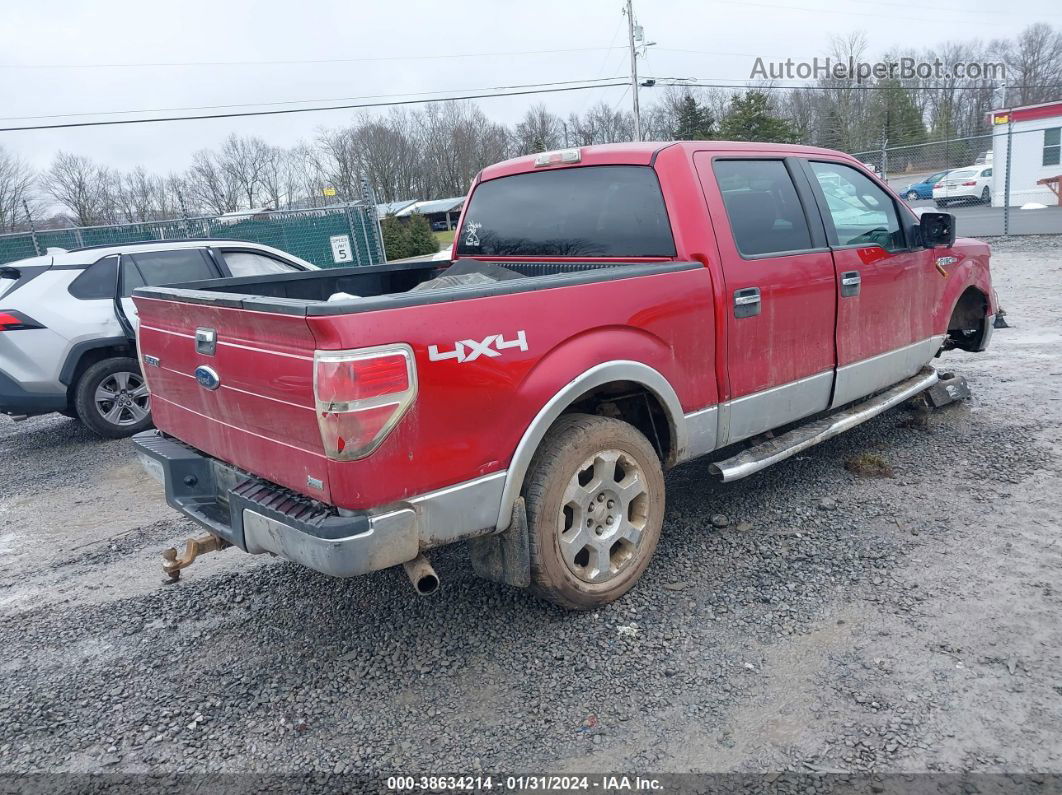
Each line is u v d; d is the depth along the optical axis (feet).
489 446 9.88
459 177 232.32
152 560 15.23
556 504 10.73
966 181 96.07
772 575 12.48
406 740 9.31
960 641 10.39
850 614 11.23
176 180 202.90
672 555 13.39
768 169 13.96
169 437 13.19
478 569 11.10
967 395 19.95
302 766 9.00
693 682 9.98
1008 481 15.46
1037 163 89.04
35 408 23.08
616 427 11.39
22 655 11.87
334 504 9.06
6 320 22.13
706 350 12.43
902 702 9.31
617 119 209.87
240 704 10.25
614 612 11.69
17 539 16.96
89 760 9.36
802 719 9.16
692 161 12.66
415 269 17.15
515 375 9.99
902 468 16.52
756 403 13.44
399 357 8.91
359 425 8.71
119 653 11.74
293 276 15.38
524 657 10.76
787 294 13.62
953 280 18.43
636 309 11.34
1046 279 40.01
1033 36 208.44
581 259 13.98
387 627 11.79
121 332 23.61
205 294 10.76
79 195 195.62
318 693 10.35
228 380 10.41
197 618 12.60
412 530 9.35
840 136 149.69
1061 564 12.16
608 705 9.67
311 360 8.75
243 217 54.34
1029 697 9.25
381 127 220.43
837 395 15.20
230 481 11.32
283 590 13.28
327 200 156.97
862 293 15.31
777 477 16.49
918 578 12.07
